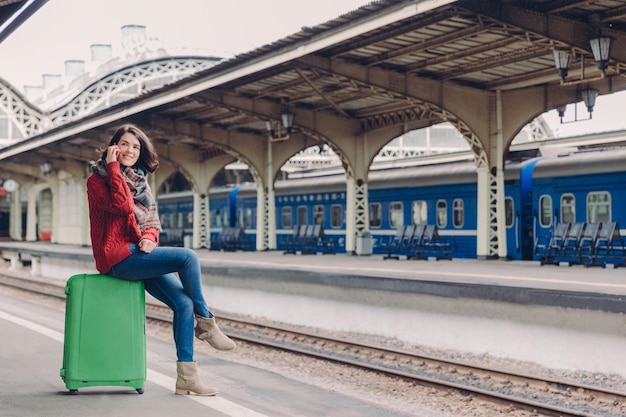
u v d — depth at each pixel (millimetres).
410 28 17031
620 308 10922
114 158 5285
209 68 20797
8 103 56219
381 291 15453
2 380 6559
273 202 34219
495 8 15688
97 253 5562
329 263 23453
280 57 18344
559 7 16047
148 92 24312
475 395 9609
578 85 22203
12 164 52906
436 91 22500
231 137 33188
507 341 12898
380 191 29906
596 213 21453
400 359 12617
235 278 20047
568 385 9797
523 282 14805
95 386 5805
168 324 17672
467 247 25578
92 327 5691
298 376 11539
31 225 60156
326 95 25062
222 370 9227
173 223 44906
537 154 24562
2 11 10719
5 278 33719
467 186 25594
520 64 20594
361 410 6551
